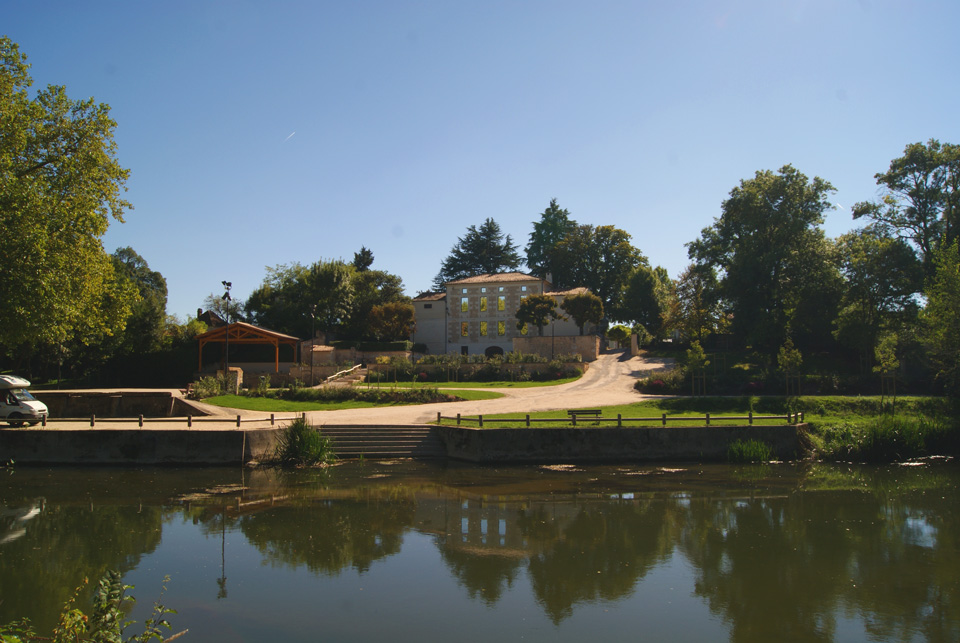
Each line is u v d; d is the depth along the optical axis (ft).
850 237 172.76
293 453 85.66
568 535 54.03
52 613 36.73
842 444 94.53
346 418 105.19
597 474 81.76
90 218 89.30
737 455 91.15
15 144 83.76
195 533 53.78
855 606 38.93
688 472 83.56
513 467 86.38
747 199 168.25
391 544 51.19
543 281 235.40
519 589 41.55
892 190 156.87
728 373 154.20
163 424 92.07
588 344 198.08
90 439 84.94
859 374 153.38
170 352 176.76
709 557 48.26
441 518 59.36
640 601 39.68
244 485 72.95
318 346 203.62
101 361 168.35
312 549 49.67
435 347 241.76
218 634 34.19
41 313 81.41
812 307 163.84
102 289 100.78
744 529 55.98
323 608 38.04
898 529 56.03
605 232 278.46
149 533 53.67
